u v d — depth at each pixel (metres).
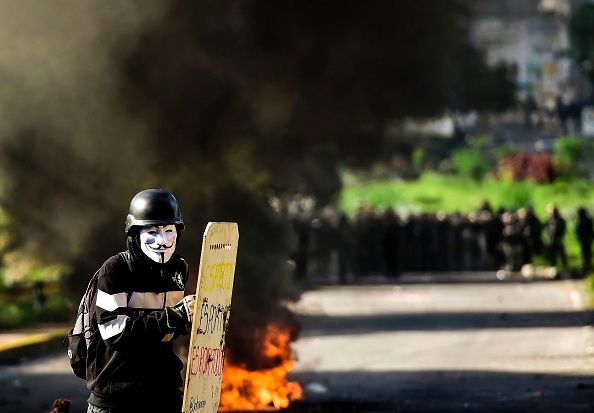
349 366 40.19
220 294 13.50
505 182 141.25
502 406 31.67
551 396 33.16
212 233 13.13
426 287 75.94
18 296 52.84
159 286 14.01
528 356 41.84
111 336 13.72
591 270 81.94
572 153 147.88
